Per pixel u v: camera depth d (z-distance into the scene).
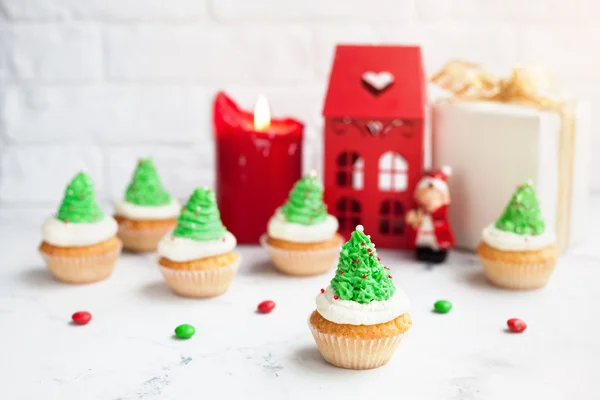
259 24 1.13
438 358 0.73
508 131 0.91
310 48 1.13
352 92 0.94
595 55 1.13
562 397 0.68
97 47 1.12
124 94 1.14
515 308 0.82
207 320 0.80
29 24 1.11
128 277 0.89
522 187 0.87
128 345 0.75
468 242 0.96
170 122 1.15
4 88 1.13
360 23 1.13
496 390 0.69
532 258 0.85
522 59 1.13
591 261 0.93
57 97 1.13
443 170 0.93
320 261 0.88
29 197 1.15
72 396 0.68
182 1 1.12
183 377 0.70
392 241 0.97
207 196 0.85
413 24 1.13
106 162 1.15
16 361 0.73
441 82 0.98
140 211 0.94
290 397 0.68
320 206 0.89
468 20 1.13
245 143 0.96
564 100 0.96
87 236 0.86
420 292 0.86
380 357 0.71
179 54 1.13
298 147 0.98
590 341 0.76
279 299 0.84
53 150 1.14
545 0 1.12
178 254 0.83
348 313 0.71
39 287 0.86
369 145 0.95
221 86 1.14
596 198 1.14
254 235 0.98
